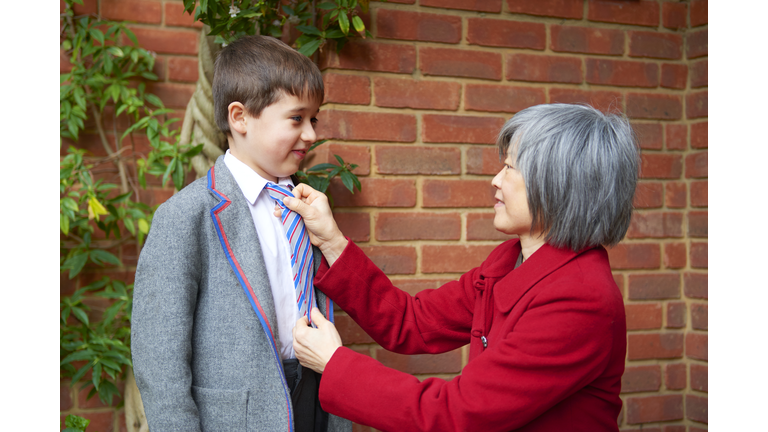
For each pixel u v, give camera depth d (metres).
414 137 1.65
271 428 0.98
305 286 1.13
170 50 1.95
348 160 1.59
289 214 1.14
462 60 1.70
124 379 1.85
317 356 1.02
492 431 0.89
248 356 0.99
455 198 1.68
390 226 1.63
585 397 0.93
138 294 0.96
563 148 0.92
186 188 1.06
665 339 1.88
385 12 1.63
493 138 1.72
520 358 0.87
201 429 0.96
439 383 0.95
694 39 1.89
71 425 1.65
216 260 1.01
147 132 1.82
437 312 1.22
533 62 1.77
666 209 1.89
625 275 1.86
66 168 1.76
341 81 1.58
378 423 0.94
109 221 1.84
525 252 1.06
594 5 1.82
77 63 1.87
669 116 1.89
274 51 1.06
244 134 1.07
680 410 1.88
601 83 1.83
